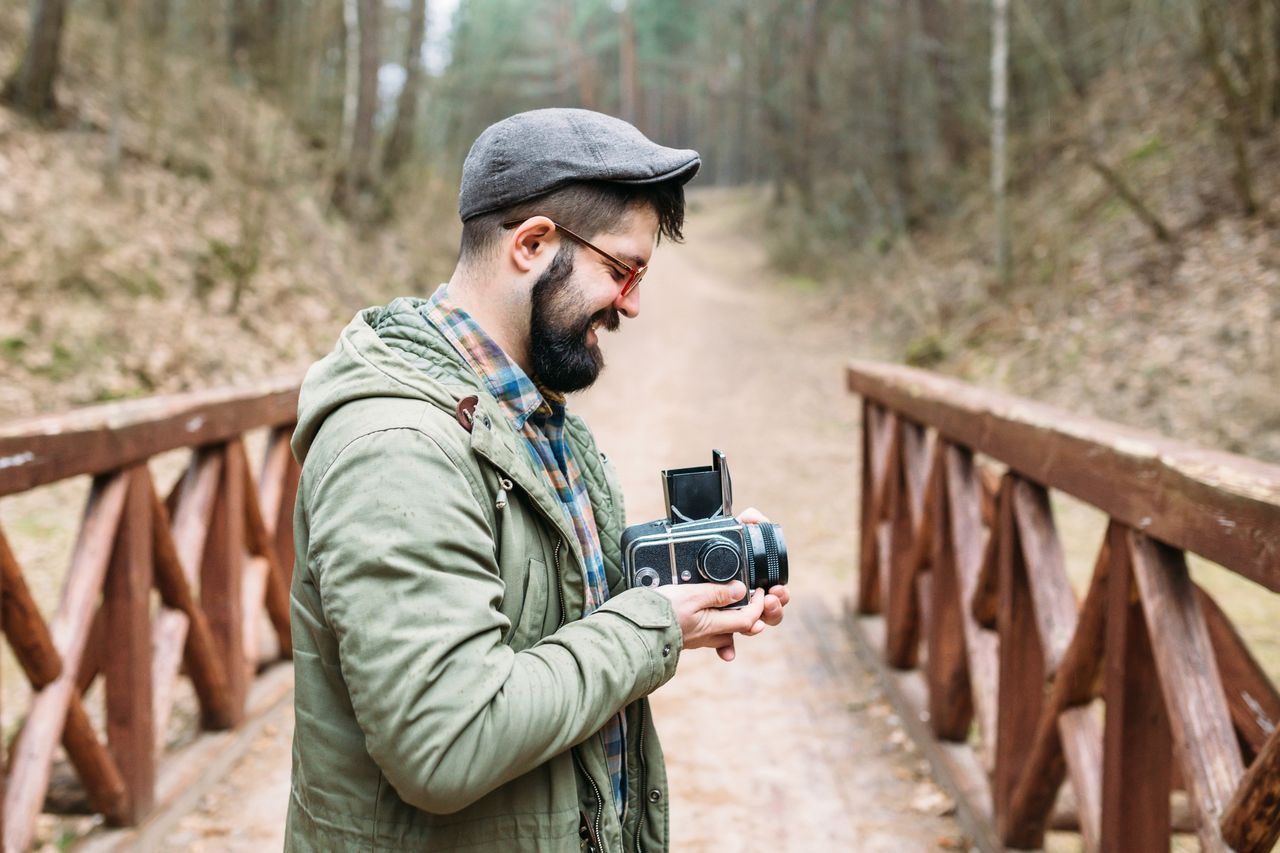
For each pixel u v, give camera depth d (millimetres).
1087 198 12852
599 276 1110
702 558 1151
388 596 933
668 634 1077
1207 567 5449
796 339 16125
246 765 3160
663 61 43531
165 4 12844
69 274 8078
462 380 1089
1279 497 1291
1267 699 2010
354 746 1056
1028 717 2451
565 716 980
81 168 9531
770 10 27797
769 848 2707
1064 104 16109
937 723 3129
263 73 15797
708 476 1258
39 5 9648
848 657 4152
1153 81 14156
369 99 15227
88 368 7523
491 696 932
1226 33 11289
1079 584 5238
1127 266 10570
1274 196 9750
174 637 2889
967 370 10844
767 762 3215
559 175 1075
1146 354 8938
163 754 3051
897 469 3758
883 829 2803
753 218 34750
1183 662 1608
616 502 1325
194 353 8414
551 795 1084
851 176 22969
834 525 6641
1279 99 10836
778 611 1218
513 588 1061
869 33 22016
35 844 2795
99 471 2332
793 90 26062
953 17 18141
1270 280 8719
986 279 13258
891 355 13484
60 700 2283
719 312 19625
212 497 3117
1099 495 1849
